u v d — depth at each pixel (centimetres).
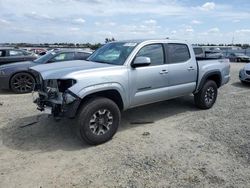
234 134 494
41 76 450
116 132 496
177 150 425
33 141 463
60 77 413
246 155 407
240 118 595
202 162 384
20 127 530
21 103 730
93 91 425
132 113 634
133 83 484
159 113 635
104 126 448
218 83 702
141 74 495
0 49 1125
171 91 563
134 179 340
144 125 549
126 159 394
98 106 430
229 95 862
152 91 522
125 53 500
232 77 1342
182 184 329
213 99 677
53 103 430
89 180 339
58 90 426
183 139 471
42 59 938
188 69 592
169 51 559
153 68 518
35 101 473
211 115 619
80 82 413
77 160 392
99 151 423
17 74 873
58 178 343
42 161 390
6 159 396
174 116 612
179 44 587
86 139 430
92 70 436
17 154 412
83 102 432
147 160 391
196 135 490
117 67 465
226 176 347
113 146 442
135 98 495
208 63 655
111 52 536
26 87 891
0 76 859
